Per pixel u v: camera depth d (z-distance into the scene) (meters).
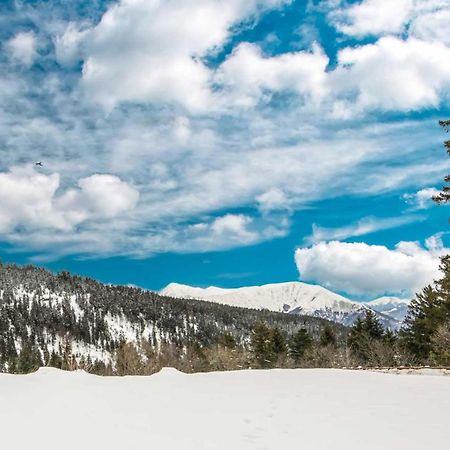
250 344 66.06
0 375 16.95
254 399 14.09
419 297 43.06
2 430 9.61
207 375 19.53
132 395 14.45
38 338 147.88
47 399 12.94
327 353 52.03
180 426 10.75
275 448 9.09
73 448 8.69
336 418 11.42
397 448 9.05
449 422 10.81
